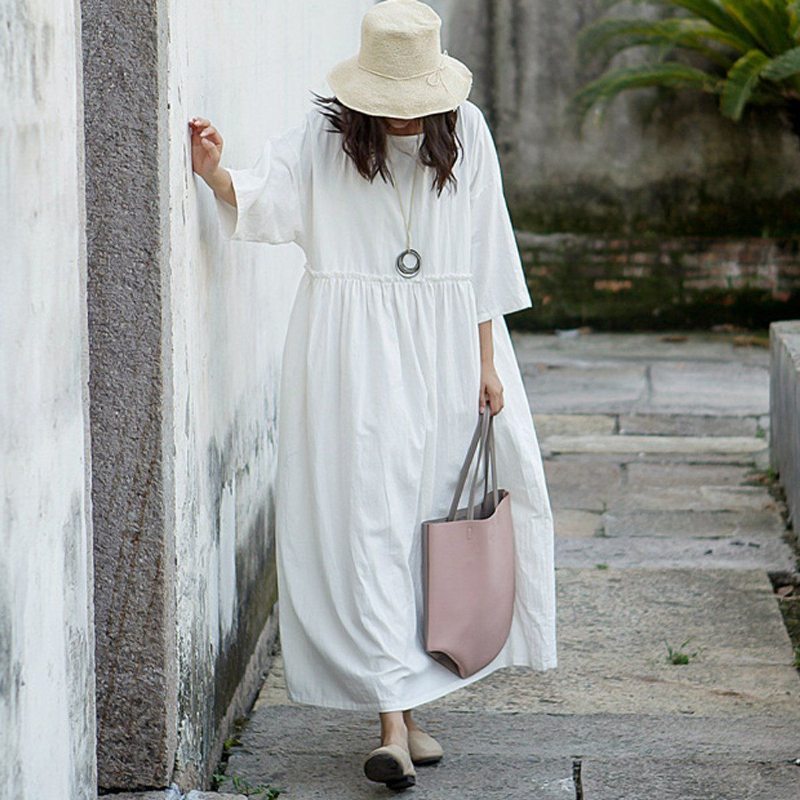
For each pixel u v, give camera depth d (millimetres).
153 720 3277
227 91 3891
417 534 3748
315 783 3770
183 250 3338
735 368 9719
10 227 2244
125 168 3096
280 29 4863
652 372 9602
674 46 10750
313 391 3607
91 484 3191
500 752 3973
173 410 3266
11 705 2273
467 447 3752
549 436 7957
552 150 11039
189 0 3385
